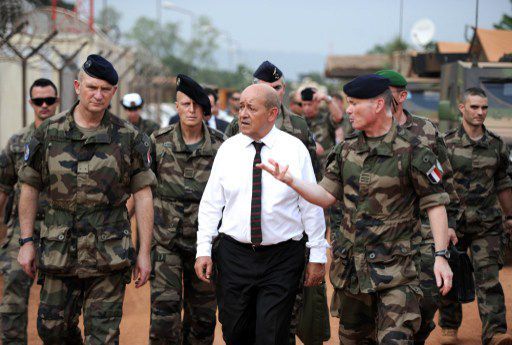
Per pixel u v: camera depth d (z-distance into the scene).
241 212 4.57
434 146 5.29
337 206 5.41
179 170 5.58
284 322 4.59
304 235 4.74
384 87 4.44
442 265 4.32
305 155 4.68
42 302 4.70
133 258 4.74
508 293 8.33
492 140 6.36
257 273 4.57
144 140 4.80
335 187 4.66
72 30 15.90
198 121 5.57
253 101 4.51
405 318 4.39
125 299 8.29
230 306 4.65
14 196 5.96
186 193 5.55
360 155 4.52
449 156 6.41
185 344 5.83
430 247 5.23
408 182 4.45
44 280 4.71
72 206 4.62
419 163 4.36
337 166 4.65
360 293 4.59
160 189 5.60
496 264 6.33
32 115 16.34
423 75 14.06
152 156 5.66
